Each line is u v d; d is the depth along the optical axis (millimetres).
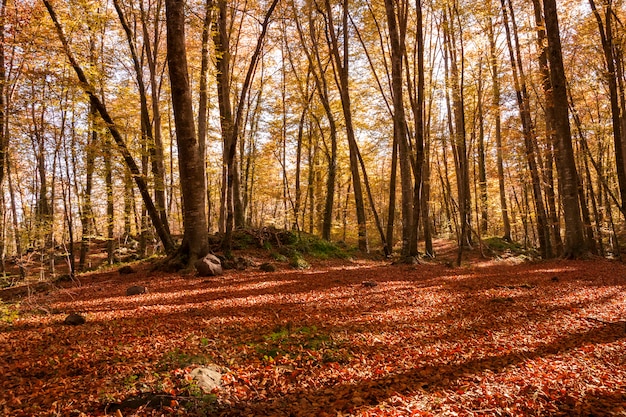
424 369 4691
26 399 3904
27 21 11734
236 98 27375
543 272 12492
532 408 3738
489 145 28438
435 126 25594
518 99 18031
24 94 13117
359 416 3523
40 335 6113
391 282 11344
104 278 13344
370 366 4801
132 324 6707
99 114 14352
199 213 13492
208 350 5238
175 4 12281
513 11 18203
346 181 34375
